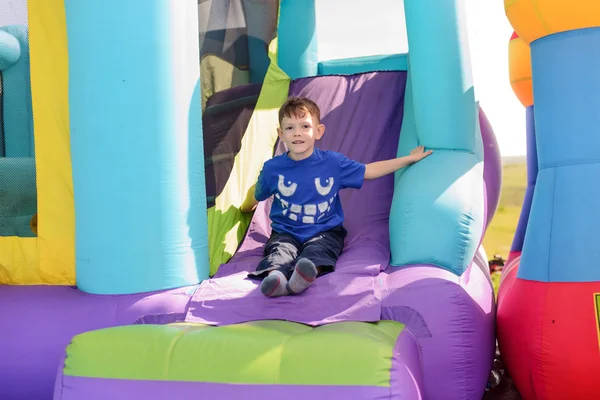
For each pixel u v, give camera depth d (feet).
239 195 8.89
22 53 7.44
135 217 6.74
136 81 6.76
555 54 7.14
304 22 11.38
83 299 6.86
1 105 7.48
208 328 5.92
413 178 7.80
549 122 7.20
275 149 9.98
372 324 6.17
